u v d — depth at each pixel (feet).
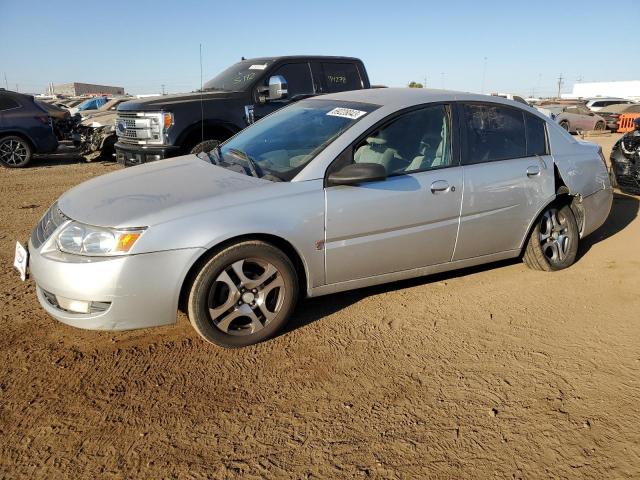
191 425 8.94
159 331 12.01
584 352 11.35
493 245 14.34
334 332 12.11
